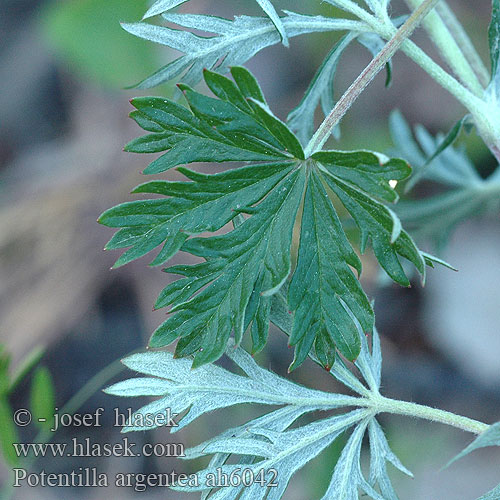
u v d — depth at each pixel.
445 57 0.36
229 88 0.33
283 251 0.33
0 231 0.58
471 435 0.56
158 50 0.54
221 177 0.33
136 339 0.56
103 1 0.52
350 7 0.34
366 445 0.51
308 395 0.34
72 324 0.56
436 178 0.43
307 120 0.36
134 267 0.58
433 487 0.52
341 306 0.33
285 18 0.34
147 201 0.33
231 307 0.33
